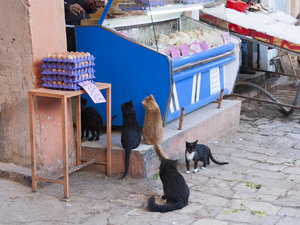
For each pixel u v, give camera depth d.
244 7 7.66
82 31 4.91
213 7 6.01
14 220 3.46
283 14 8.54
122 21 4.82
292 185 4.20
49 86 3.88
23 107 4.24
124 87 4.84
